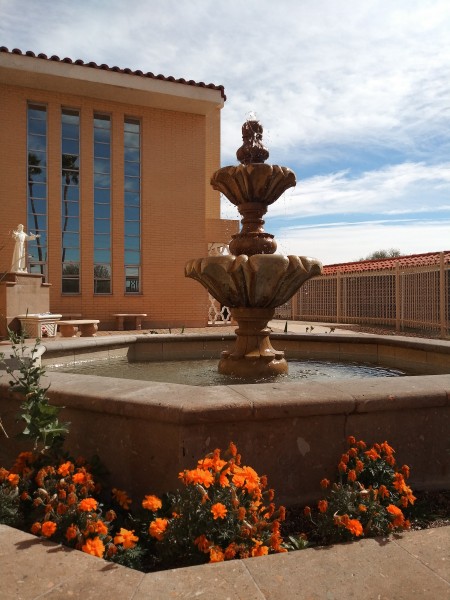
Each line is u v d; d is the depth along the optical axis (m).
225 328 17.19
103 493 3.01
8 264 15.23
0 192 15.16
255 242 5.90
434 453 3.22
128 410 2.92
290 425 2.95
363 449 2.92
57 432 2.89
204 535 2.20
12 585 1.85
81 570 1.95
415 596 1.82
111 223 16.72
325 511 2.48
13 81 15.02
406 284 18.30
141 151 17.03
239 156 6.22
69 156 16.20
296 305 25.78
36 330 11.73
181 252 17.41
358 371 6.60
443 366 6.38
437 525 2.73
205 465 2.38
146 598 1.78
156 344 8.10
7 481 2.66
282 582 1.90
